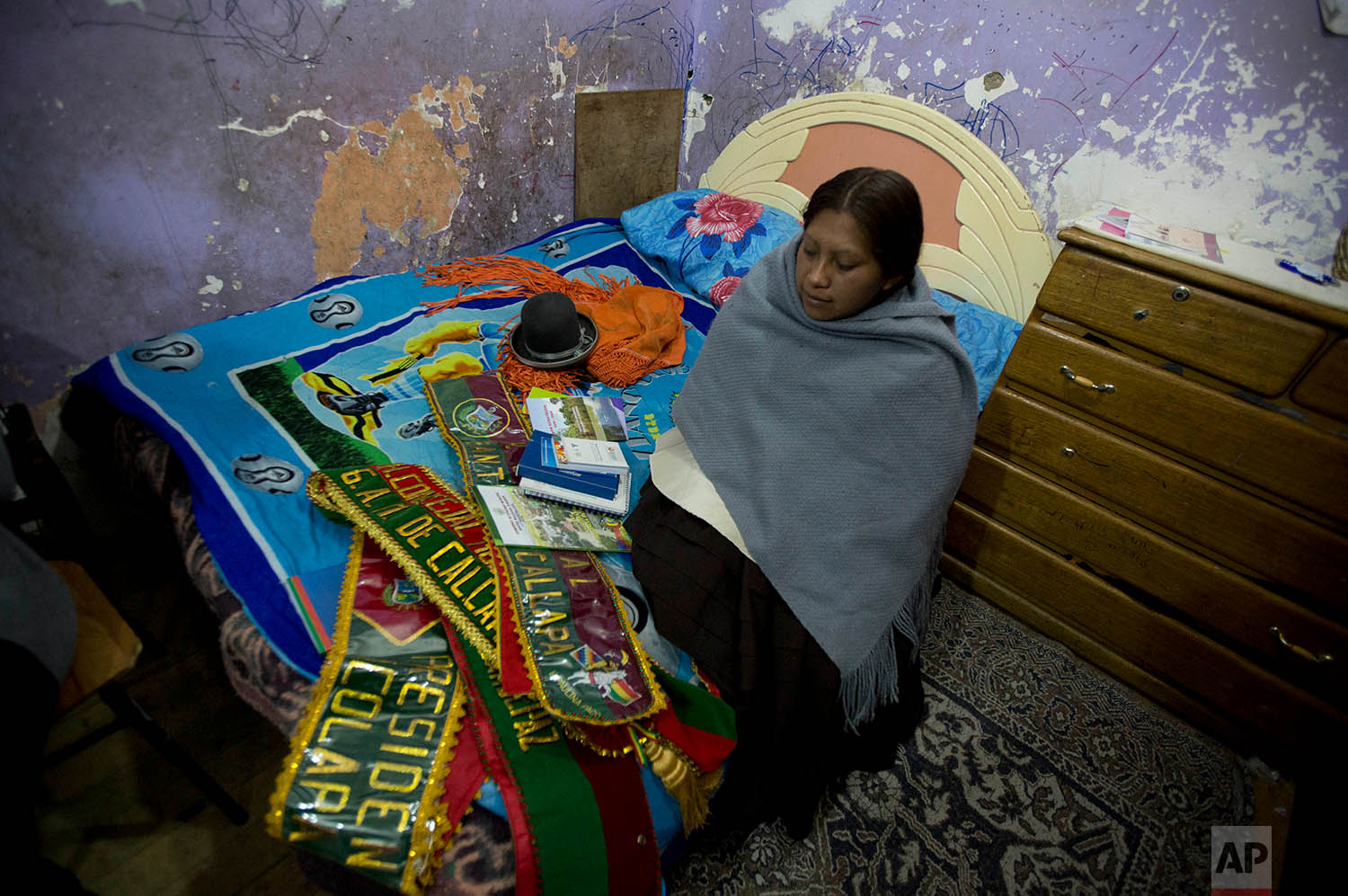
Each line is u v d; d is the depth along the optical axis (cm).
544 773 93
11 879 74
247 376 160
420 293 205
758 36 251
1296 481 132
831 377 123
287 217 195
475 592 109
